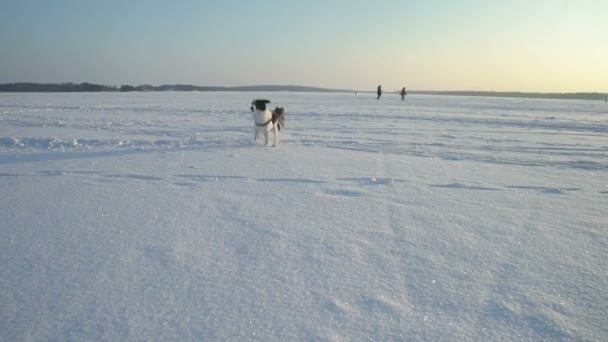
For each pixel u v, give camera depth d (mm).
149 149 8172
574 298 2188
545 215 3834
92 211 3703
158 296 2117
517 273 2500
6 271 2387
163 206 3916
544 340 1801
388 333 1831
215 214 3668
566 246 2984
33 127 11953
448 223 3516
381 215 3730
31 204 3928
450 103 33250
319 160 7055
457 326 1899
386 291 2230
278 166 6383
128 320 1888
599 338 1817
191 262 2564
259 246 2875
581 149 8922
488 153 8258
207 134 10797
